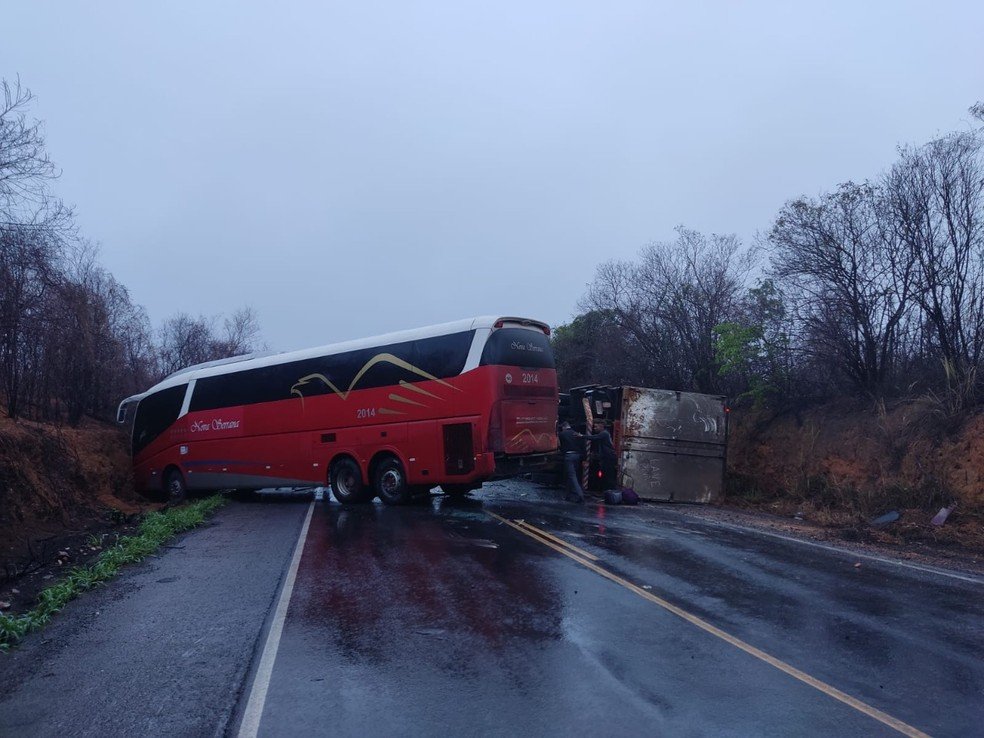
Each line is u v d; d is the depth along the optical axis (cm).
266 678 587
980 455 1501
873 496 1648
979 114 1639
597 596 845
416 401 1634
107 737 487
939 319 1680
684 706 540
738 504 2017
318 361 1828
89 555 1230
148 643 682
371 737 486
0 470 1398
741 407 2325
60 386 2103
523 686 573
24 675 606
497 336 1566
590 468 2034
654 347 2636
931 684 593
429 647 663
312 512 1591
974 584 974
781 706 543
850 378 1944
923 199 1694
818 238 1906
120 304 2545
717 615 778
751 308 2327
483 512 1557
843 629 739
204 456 2047
